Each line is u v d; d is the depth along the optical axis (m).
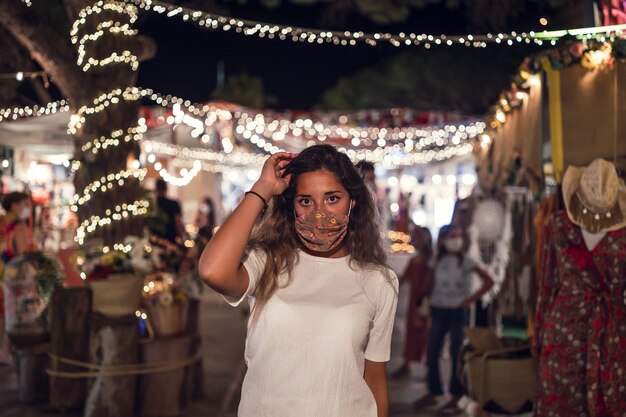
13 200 10.77
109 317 8.05
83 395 8.38
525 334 9.22
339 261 3.36
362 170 3.53
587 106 6.64
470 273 8.82
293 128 18.86
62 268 9.37
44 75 11.85
